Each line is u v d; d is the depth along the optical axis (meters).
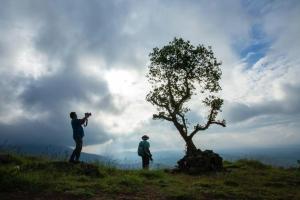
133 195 10.38
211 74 24.72
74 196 9.75
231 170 18.36
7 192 9.80
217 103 23.62
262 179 15.02
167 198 10.20
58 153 16.45
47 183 10.77
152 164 19.66
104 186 11.18
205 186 12.73
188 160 18.53
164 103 24.28
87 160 15.49
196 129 23.53
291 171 17.81
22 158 15.03
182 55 24.84
